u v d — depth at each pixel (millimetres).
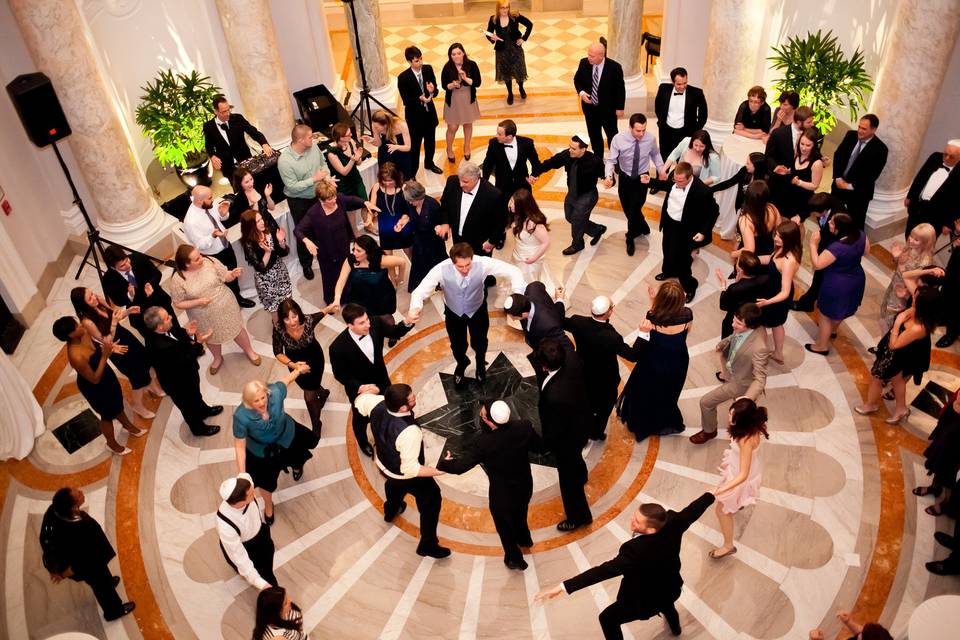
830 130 10766
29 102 7004
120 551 6547
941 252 8625
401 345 8289
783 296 6961
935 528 6238
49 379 8250
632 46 11461
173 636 5938
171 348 6703
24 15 7875
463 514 6648
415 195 7598
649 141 8555
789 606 5812
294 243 9430
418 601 6047
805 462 6832
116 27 9539
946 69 8297
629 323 8297
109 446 7242
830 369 7660
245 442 5977
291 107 10867
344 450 7277
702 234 7922
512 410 7434
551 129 11680
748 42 9844
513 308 6285
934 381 7434
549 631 5797
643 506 4848
